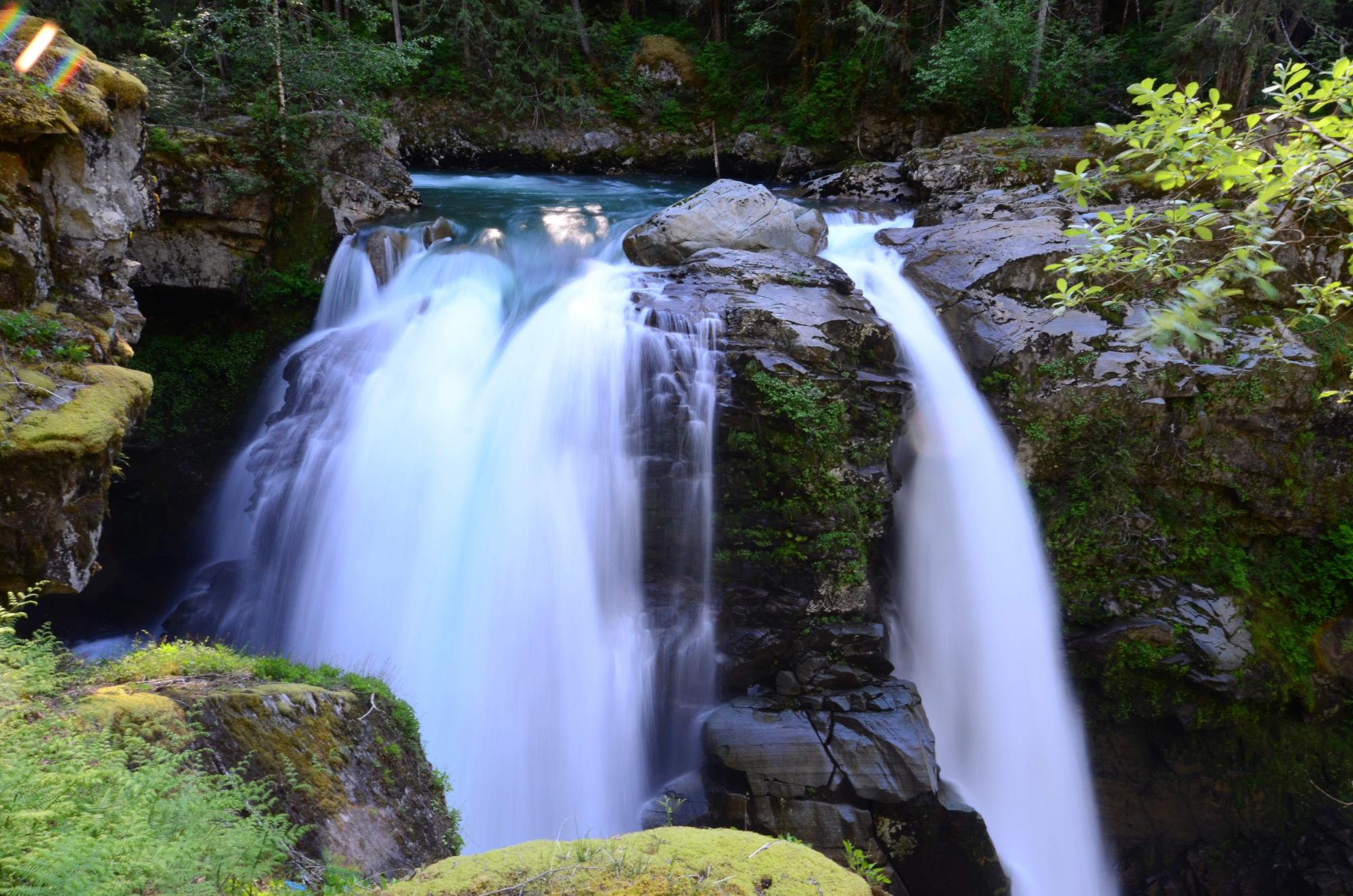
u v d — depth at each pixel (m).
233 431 15.39
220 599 12.67
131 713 4.83
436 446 12.01
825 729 10.04
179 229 14.70
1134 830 12.62
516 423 11.62
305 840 5.01
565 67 26.11
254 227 14.98
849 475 10.63
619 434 11.16
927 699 11.81
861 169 19.88
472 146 24.77
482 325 13.30
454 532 11.51
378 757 6.21
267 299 15.33
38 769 3.39
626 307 11.80
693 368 10.94
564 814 10.40
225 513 15.29
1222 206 11.73
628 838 3.14
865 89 23.97
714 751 9.95
